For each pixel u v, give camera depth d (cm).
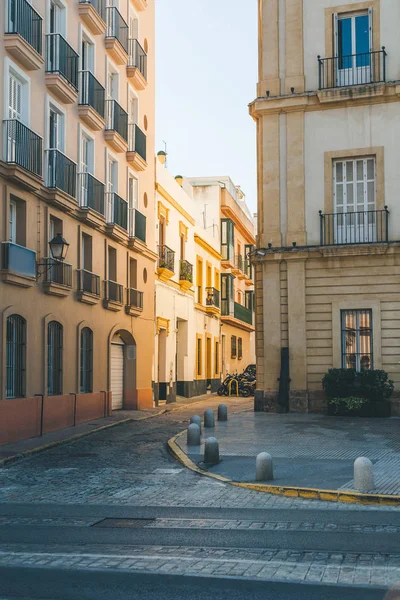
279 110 2473
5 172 1811
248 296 5769
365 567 716
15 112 1938
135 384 2889
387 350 2320
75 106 2328
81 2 2372
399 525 930
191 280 3762
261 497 1170
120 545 831
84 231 2380
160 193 3284
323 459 1477
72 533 905
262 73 2509
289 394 2405
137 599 624
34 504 1139
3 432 1781
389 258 2331
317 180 2433
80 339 2325
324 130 2438
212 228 4669
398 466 1369
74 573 709
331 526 928
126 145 2773
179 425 2347
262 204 2486
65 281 2184
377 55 2391
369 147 2388
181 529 923
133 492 1227
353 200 2420
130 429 2227
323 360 2384
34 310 1983
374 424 2058
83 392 2383
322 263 2400
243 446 1691
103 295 2553
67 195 2145
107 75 2659
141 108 3059
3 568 730
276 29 2511
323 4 2470
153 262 3127
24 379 1912
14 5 1902
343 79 2441
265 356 2448
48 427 2048
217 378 4625
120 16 2739
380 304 2334
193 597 629
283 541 840
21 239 1933
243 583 668
